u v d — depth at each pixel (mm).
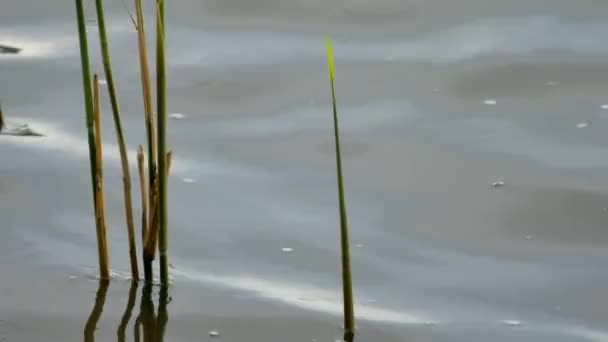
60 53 18047
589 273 12969
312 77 17703
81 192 14312
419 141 15945
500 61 18078
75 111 16375
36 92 16875
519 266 13148
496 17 19594
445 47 18625
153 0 19828
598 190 14625
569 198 14484
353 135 16125
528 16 19625
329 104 16984
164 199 11836
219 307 12062
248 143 15859
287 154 15594
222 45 18672
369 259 13234
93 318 11727
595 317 12086
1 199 14016
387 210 14312
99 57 17922
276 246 13430
